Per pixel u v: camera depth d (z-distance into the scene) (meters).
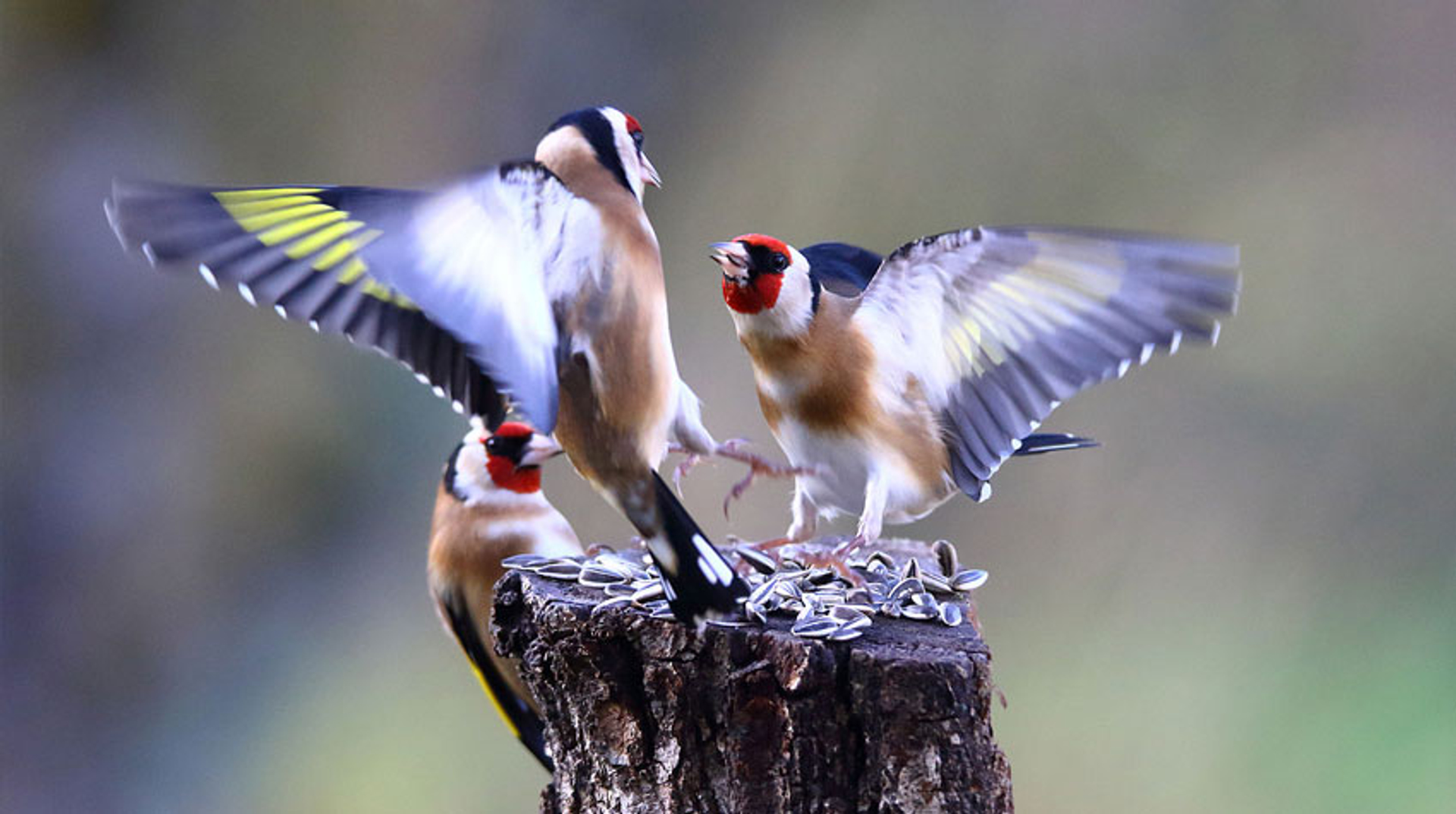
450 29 14.08
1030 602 14.16
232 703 12.94
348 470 13.48
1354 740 13.25
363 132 13.70
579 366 5.04
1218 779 13.01
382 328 4.86
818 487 6.32
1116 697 13.48
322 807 12.98
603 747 5.43
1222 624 13.92
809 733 5.20
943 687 5.14
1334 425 14.88
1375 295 15.37
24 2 11.87
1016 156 15.69
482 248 4.58
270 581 13.16
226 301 12.52
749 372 14.77
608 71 15.15
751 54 15.73
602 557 6.15
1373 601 14.19
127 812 12.36
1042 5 15.80
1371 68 15.81
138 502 12.27
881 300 5.99
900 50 15.80
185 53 12.55
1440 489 14.56
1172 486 14.48
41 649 12.03
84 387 12.00
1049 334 5.72
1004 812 5.22
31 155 11.88
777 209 15.59
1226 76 15.80
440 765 13.48
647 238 5.18
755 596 5.68
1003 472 14.45
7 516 11.88
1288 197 15.62
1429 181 15.61
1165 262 5.36
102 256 11.98
